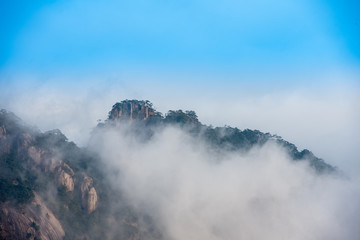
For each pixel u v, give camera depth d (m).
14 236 119.00
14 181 132.62
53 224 129.62
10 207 123.31
